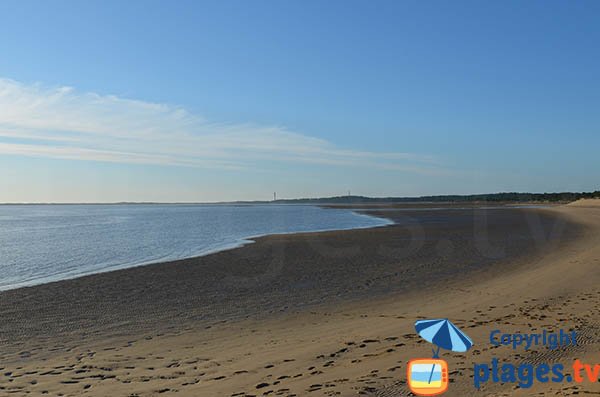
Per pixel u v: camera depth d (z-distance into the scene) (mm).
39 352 10414
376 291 16859
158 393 7582
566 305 12914
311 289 17422
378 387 7184
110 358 9828
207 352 10062
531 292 15117
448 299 14891
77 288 17938
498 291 15672
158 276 20328
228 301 15578
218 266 22953
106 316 13742
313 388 7285
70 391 7891
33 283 19453
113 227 57125
